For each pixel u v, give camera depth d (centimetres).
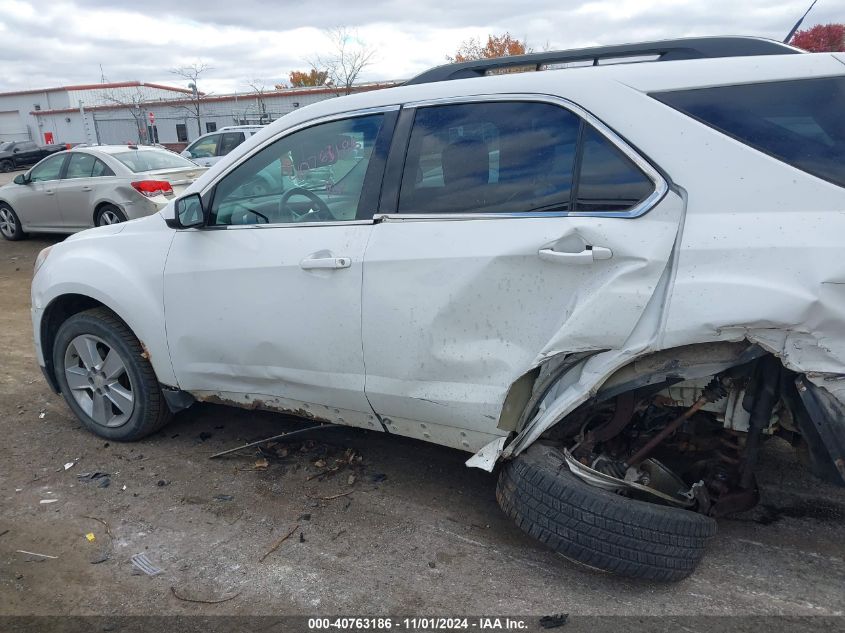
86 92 5156
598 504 248
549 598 263
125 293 362
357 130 311
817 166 229
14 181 1098
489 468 279
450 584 272
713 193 236
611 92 256
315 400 329
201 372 355
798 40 548
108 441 403
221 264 331
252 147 335
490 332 271
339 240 301
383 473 361
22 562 289
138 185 974
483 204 275
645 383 247
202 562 288
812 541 298
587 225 249
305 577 277
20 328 644
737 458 282
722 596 262
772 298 221
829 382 225
